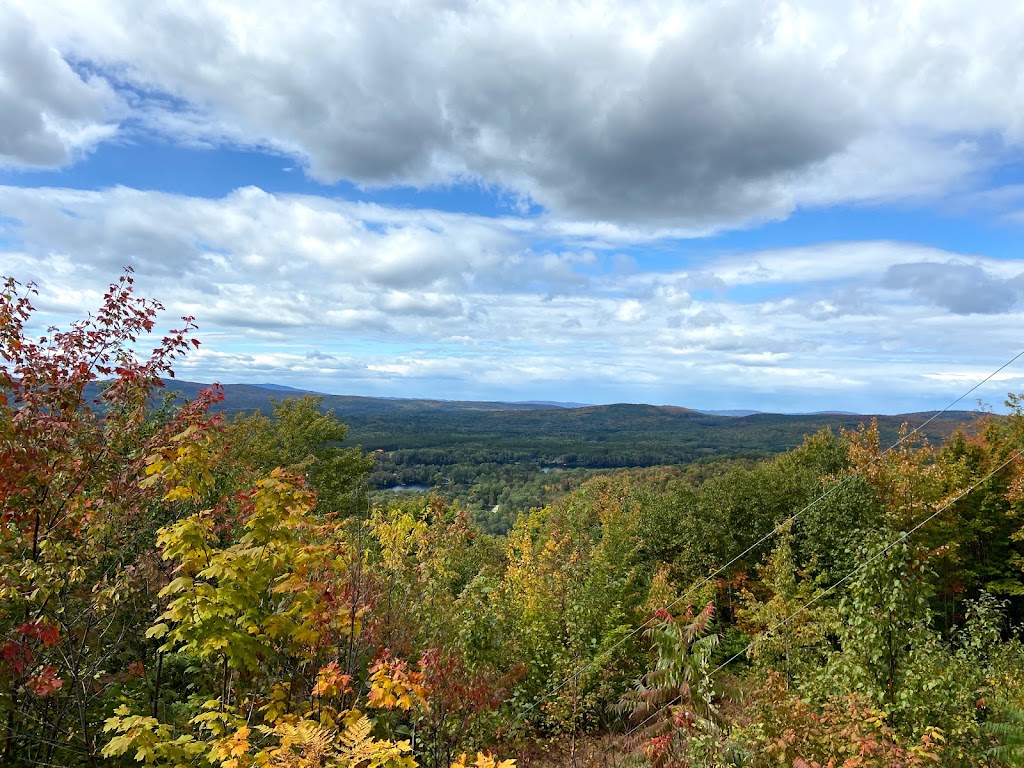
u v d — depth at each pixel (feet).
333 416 111.34
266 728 14.48
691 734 24.30
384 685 17.35
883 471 77.51
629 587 63.05
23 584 19.17
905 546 27.22
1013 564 71.87
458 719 26.43
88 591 21.44
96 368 23.41
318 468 102.99
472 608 35.40
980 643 34.86
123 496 22.24
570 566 51.75
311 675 21.59
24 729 19.42
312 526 22.20
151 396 25.03
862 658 26.89
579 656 43.11
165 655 24.98
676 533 84.99
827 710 24.00
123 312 24.23
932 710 25.03
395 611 28.91
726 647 60.85
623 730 38.50
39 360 22.22
